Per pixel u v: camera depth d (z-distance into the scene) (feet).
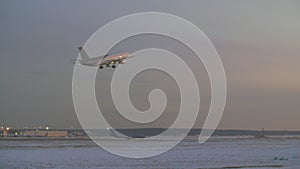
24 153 499.92
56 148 618.85
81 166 364.17
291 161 444.55
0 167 339.77
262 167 377.91
